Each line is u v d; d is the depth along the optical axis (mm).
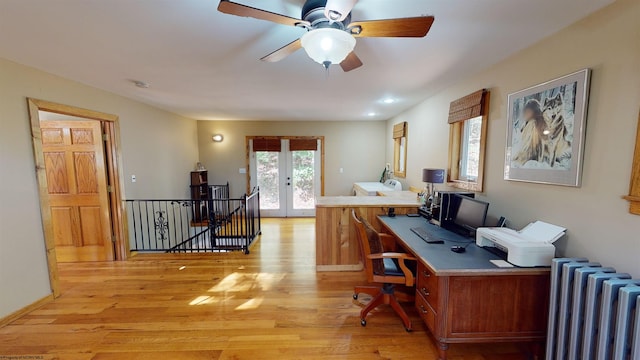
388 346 1993
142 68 2570
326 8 1212
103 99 3367
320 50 1438
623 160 1470
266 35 1891
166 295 2717
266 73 2738
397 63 2467
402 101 4129
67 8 1530
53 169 3502
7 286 2279
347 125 6414
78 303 2570
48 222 2602
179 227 5270
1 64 2266
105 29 1794
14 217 2340
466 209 2473
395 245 2840
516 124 2205
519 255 1744
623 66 1457
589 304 1403
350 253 3295
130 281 3031
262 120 6285
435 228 2680
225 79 2938
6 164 2291
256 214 6098
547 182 1917
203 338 2072
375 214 3283
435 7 1545
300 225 5711
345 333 2135
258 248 4180
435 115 3680
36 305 2480
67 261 3617
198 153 6293
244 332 2143
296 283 2977
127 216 3736
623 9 1447
